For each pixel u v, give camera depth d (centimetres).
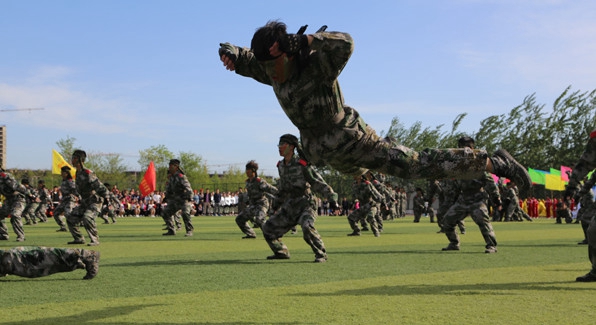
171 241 1636
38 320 535
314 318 541
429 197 2100
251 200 1767
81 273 868
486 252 1237
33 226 2597
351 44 424
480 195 1251
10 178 1642
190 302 628
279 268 951
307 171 1046
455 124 6153
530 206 4112
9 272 727
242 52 482
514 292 686
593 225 741
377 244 1523
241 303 620
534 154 5703
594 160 741
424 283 763
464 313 562
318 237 1052
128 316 553
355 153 460
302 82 443
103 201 1515
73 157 1478
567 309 580
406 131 6519
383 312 568
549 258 1112
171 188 1928
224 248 1386
